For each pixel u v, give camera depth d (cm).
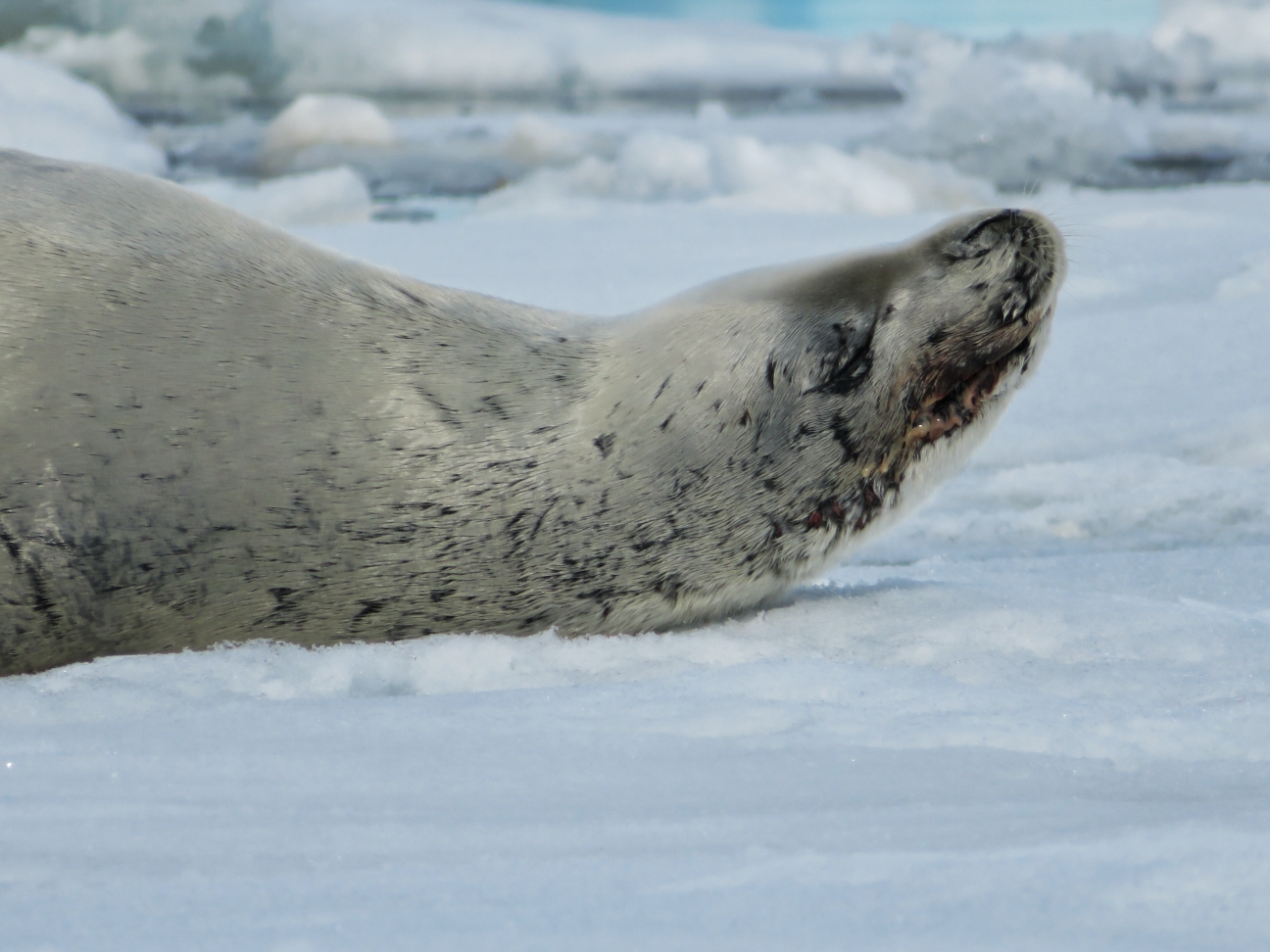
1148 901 546
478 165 5106
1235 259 3095
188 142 5538
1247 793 728
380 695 1002
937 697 919
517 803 711
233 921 535
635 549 1141
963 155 4853
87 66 7219
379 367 1114
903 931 521
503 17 8625
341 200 4138
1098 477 1888
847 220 3806
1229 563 1488
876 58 8062
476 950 502
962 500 1864
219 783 746
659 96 7350
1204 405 2138
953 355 1167
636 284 2875
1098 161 4906
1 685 1001
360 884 580
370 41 7731
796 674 960
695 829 664
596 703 912
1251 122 6016
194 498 1066
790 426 1159
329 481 1087
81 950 505
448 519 1107
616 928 525
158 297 1090
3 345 1049
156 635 1095
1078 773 764
